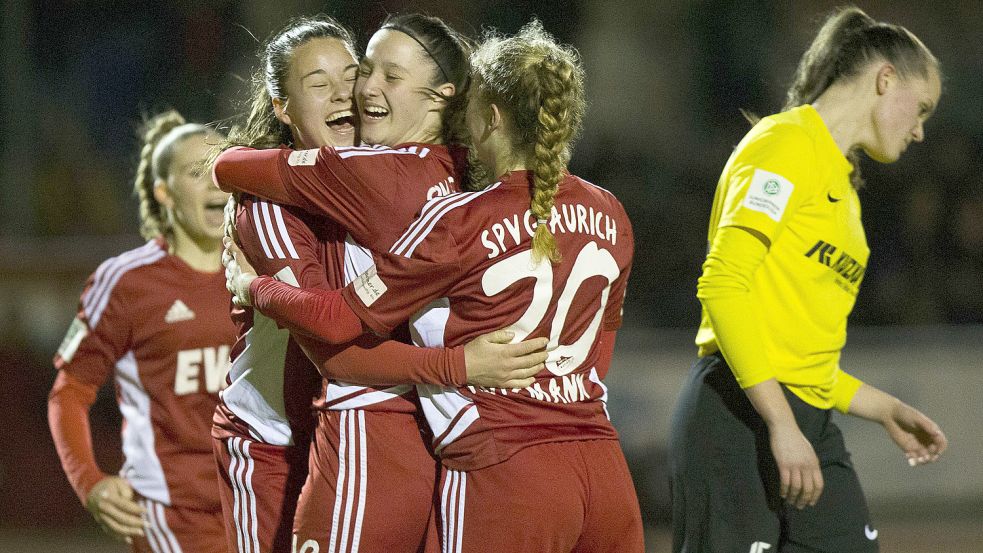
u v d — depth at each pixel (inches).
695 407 460.1
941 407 1142.3
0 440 1119.0
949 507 1131.9
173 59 1665.8
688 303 1439.5
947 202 1493.6
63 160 1624.0
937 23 1713.8
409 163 391.5
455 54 412.2
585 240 383.2
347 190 382.9
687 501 457.7
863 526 455.8
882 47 450.9
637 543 391.9
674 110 1683.1
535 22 413.1
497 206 370.0
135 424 530.9
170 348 523.8
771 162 435.2
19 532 1095.0
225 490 447.8
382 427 395.2
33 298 1184.8
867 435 1114.1
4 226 1411.2
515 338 373.4
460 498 373.7
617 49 1690.5
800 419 451.5
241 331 440.5
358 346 382.6
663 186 1581.0
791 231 441.4
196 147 527.8
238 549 440.5
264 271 401.1
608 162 1603.1
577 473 372.8
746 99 1662.2
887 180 1497.3
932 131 1590.8
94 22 1662.2
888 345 1163.3
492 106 379.9
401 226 385.4
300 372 426.0
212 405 528.1
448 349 371.9
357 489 389.7
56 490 1115.3
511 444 367.6
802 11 1668.3
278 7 1649.9
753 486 446.6
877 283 1445.6
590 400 392.5
